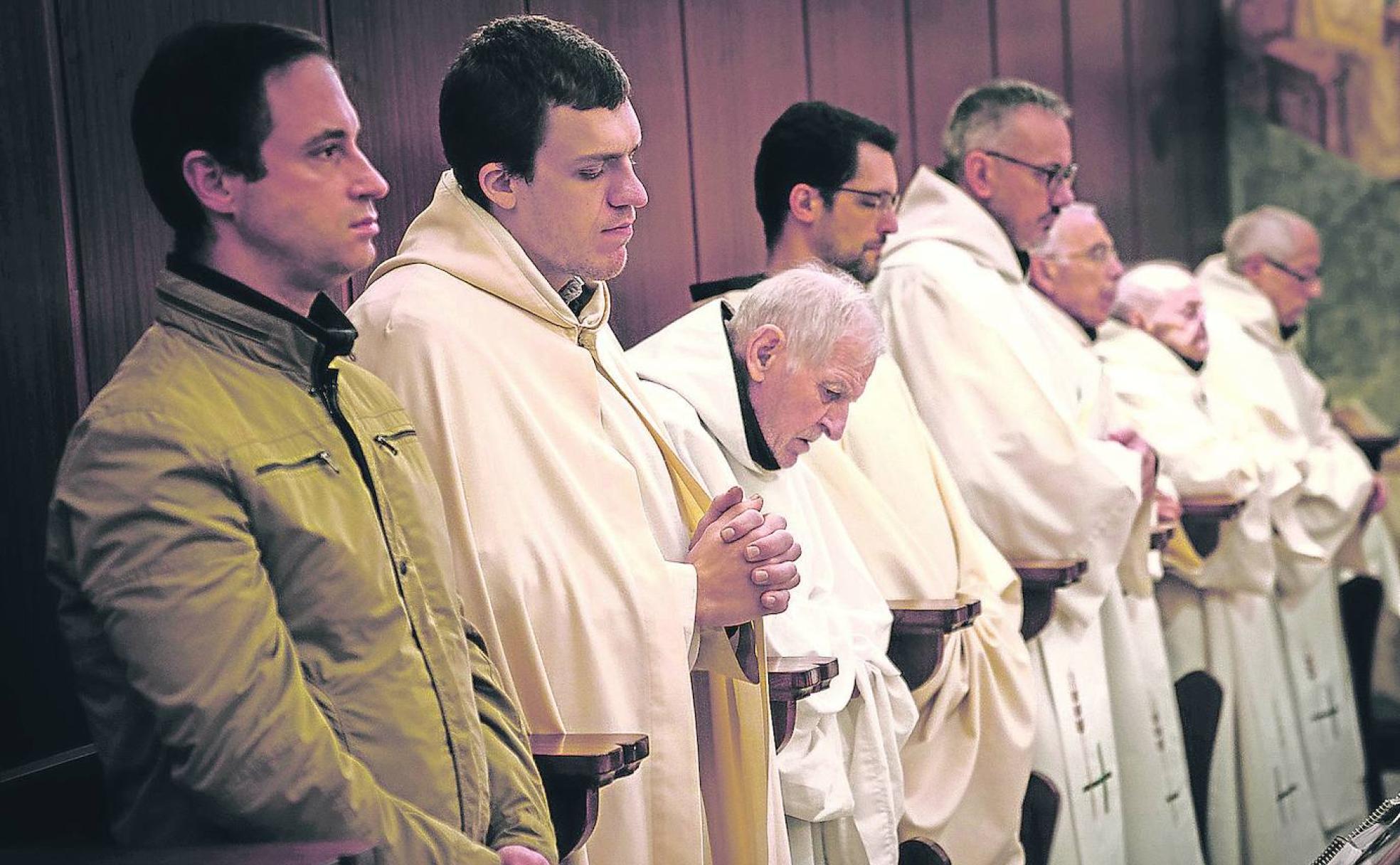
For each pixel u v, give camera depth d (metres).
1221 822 5.21
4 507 2.34
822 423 3.03
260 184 1.88
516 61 2.49
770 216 3.62
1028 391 4.01
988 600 3.65
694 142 4.18
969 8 5.69
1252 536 5.25
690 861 2.43
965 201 4.27
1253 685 5.31
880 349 3.04
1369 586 6.69
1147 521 4.39
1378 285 8.34
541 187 2.51
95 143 2.52
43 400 2.41
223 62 1.87
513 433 2.42
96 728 1.84
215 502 1.74
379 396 2.07
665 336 3.13
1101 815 4.07
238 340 1.86
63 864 1.63
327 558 1.83
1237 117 8.59
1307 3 8.41
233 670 1.70
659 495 2.69
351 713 1.83
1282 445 5.93
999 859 3.63
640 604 2.42
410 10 3.22
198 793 1.70
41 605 2.38
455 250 2.54
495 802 2.02
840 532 3.26
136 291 2.58
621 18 3.91
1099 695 4.13
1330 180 8.43
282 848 1.63
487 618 2.27
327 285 1.95
